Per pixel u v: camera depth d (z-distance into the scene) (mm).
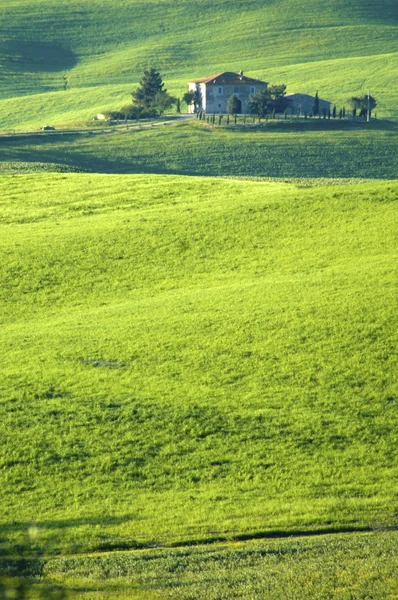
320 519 112938
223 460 130875
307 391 151375
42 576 95688
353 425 140250
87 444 135375
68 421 142250
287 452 132875
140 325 181500
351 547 103875
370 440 136250
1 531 110375
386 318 174875
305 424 140375
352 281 194250
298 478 125562
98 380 157375
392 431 138750
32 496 121062
